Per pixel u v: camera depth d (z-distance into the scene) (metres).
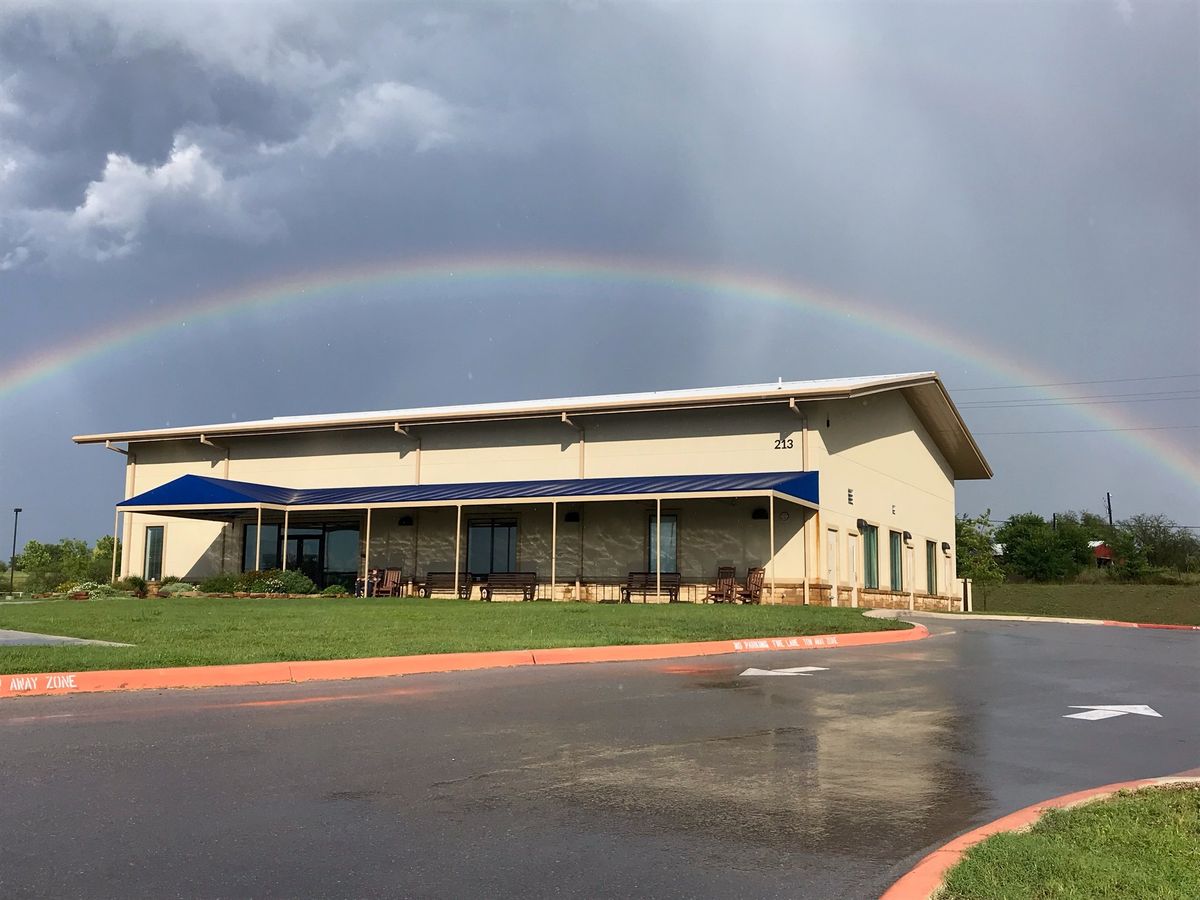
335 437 33.91
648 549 28.88
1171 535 74.38
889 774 7.00
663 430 29.38
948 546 41.75
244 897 4.46
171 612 20.09
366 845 5.22
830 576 27.75
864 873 4.90
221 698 9.86
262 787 6.32
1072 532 74.25
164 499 31.20
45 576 37.75
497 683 11.10
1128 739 8.48
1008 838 5.15
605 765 7.09
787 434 27.89
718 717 9.08
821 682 11.61
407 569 32.22
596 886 4.68
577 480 29.73
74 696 9.91
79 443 36.91
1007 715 9.58
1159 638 20.02
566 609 21.36
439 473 32.22
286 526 30.92
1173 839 5.27
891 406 34.25
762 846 5.31
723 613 20.25
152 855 5.00
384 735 8.00
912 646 16.73
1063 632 21.19
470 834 5.43
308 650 12.62
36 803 5.86
